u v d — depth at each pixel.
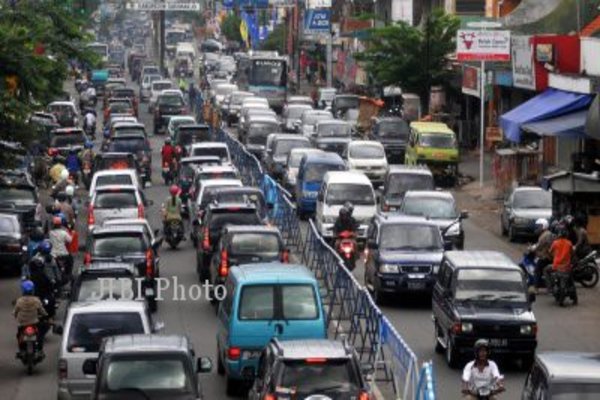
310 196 77.62
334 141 99.69
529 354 41.94
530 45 88.38
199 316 51.06
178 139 102.50
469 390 34.09
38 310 42.81
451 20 120.69
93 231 52.50
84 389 34.72
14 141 61.03
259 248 50.62
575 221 60.06
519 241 70.56
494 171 93.31
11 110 58.59
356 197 69.50
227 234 51.06
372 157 90.00
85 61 85.25
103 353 29.56
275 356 30.03
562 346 46.31
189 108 152.12
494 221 79.06
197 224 63.34
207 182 69.62
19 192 69.19
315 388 29.30
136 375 29.25
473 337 41.69
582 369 28.88
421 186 73.50
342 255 60.34
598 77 78.94
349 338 44.19
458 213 65.69
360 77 157.25
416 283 52.53
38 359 42.62
